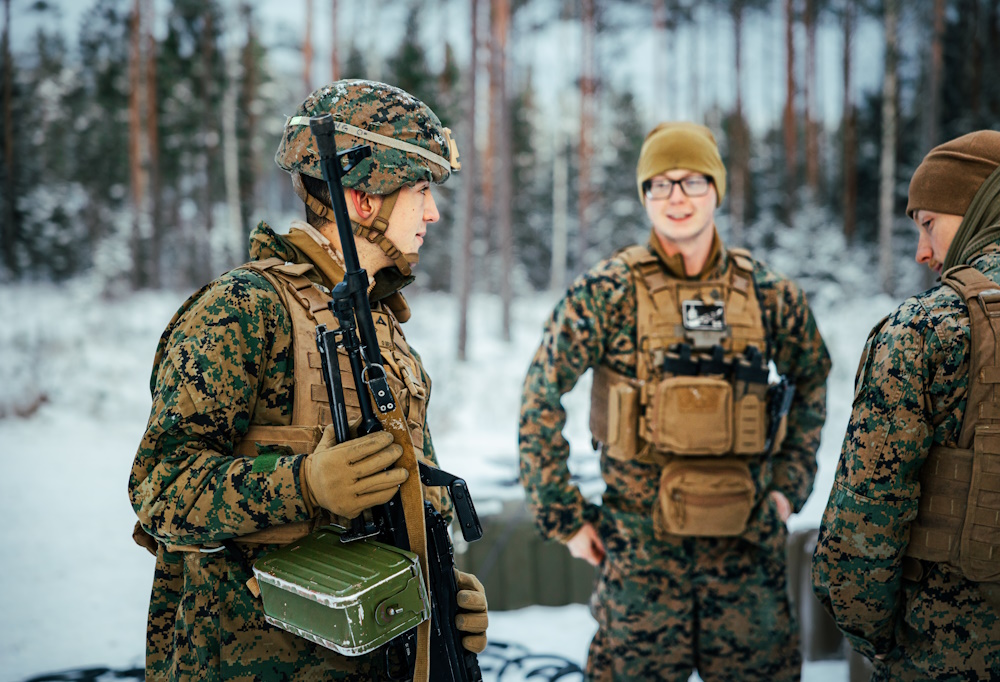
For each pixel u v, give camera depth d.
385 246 1.39
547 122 30.05
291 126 1.39
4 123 24.64
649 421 2.28
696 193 2.34
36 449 6.55
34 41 29.72
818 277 17.75
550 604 3.60
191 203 29.62
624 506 2.34
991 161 1.53
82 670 3.07
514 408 7.90
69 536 4.62
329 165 1.23
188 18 24.06
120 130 26.55
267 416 1.27
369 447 1.19
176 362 1.20
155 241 24.00
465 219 12.05
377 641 1.13
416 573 1.19
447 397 8.08
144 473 1.21
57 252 25.09
